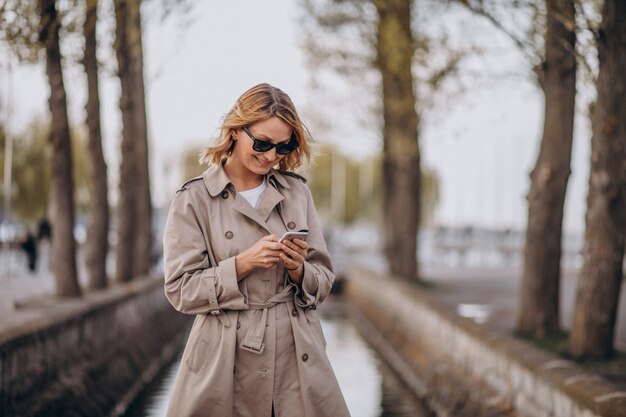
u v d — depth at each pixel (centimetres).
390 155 2256
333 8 2109
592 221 891
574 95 1087
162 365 1543
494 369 921
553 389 707
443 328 1241
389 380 1422
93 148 1401
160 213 4122
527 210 1130
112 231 4003
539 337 1068
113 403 1070
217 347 358
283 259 350
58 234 1201
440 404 1114
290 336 365
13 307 1037
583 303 899
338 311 2647
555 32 1038
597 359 888
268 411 359
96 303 1127
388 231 2553
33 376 808
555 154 1097
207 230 367
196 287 353
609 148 863
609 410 570
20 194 3325
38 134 3378
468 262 3912
